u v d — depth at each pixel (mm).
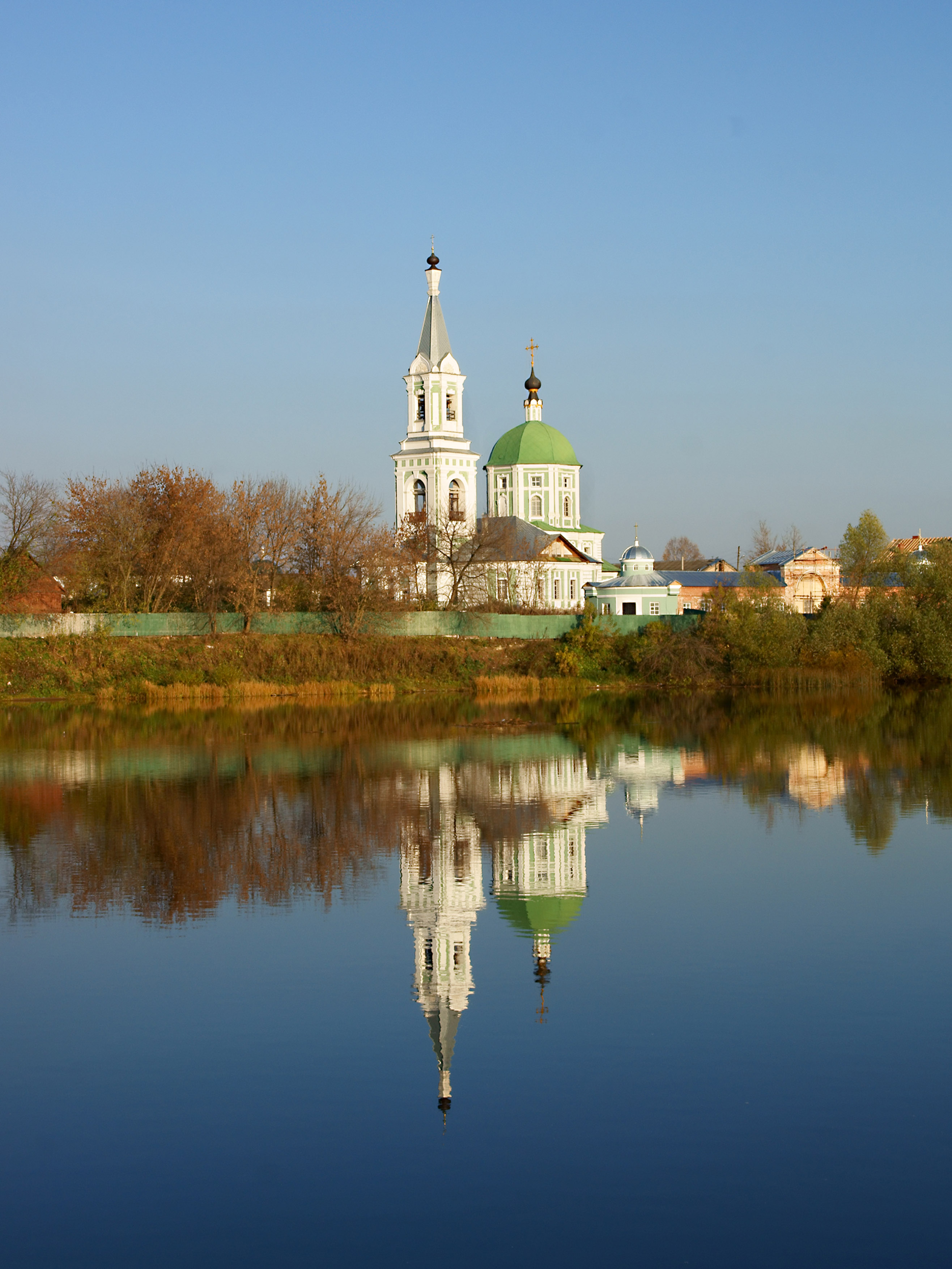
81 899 34188
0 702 101000
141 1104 21156
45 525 112062
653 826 45188
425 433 146125
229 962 28609
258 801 50406
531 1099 21203
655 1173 18766
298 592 122375
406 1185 18516
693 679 118562
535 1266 16469
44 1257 16828
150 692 104688
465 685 116875
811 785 54406
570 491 169875
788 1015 25000
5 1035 24172
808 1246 16906
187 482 120625
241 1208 17984
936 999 25828
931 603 117938
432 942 30281
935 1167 18875
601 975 27703
